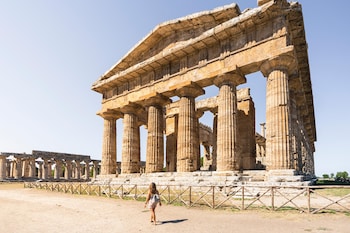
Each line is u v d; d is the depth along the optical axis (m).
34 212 16.05
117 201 19.50
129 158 31.86
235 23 22.34
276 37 21.00
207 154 51.53
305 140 36.19
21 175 57.38
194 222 11.39
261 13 20.89
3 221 13.42
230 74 23.30
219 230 9.83
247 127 31.27
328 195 16.53
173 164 38.44
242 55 22.88
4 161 55.12
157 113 30.05
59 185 30.20
